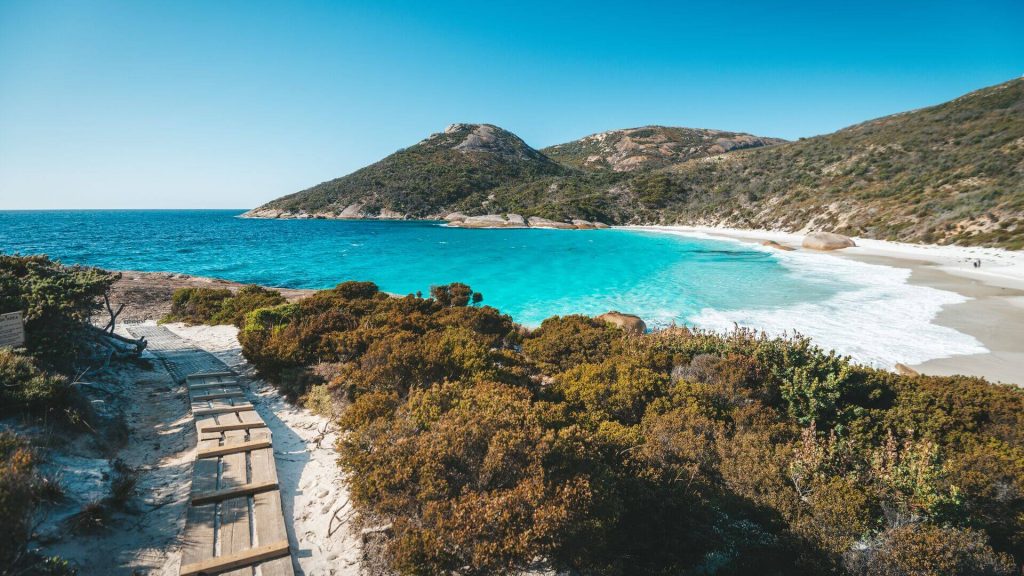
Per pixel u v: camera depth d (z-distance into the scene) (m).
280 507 5.57
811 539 5.43
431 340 12.02
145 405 8.55
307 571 4.74
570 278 35.84
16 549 3.80
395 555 4.61
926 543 5.11
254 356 10.94
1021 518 6.13
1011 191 50.41
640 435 7.72
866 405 10.23
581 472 5.50
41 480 4.56
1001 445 8.38
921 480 6.39
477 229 101.81
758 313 23.56
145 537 4.85
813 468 6.86
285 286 33.88
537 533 4.38
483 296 29.28
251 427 7.58
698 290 30.31
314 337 12.30
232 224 131.12
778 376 10.88
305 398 9.17
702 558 5.37
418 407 7.41
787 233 73.56
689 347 13.38
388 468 5.33
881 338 18.94
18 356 6.66
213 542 4.86
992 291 28.00
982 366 15.80
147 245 65.31
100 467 5.58
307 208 158.75
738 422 8.99
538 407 7.46
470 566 4.47
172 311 20.50
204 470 6.15
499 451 5.34
